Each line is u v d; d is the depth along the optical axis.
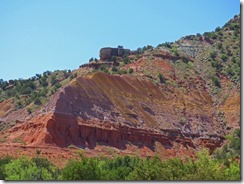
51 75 175.62
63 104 119.69
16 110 138.12
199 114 152.88
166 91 158.00
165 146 130.62
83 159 69.31
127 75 155.38
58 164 95.38
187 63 184.12
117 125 125.38
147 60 176.75
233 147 106.69
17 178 63.97
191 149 134.88
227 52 194.12
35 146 104.69
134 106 140.00
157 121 139.88
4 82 175.00
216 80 174.12
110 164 85.38
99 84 138.12
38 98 136.25
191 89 165.12
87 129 118.44
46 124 111.25
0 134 116.69
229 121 154.75
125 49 188.25
